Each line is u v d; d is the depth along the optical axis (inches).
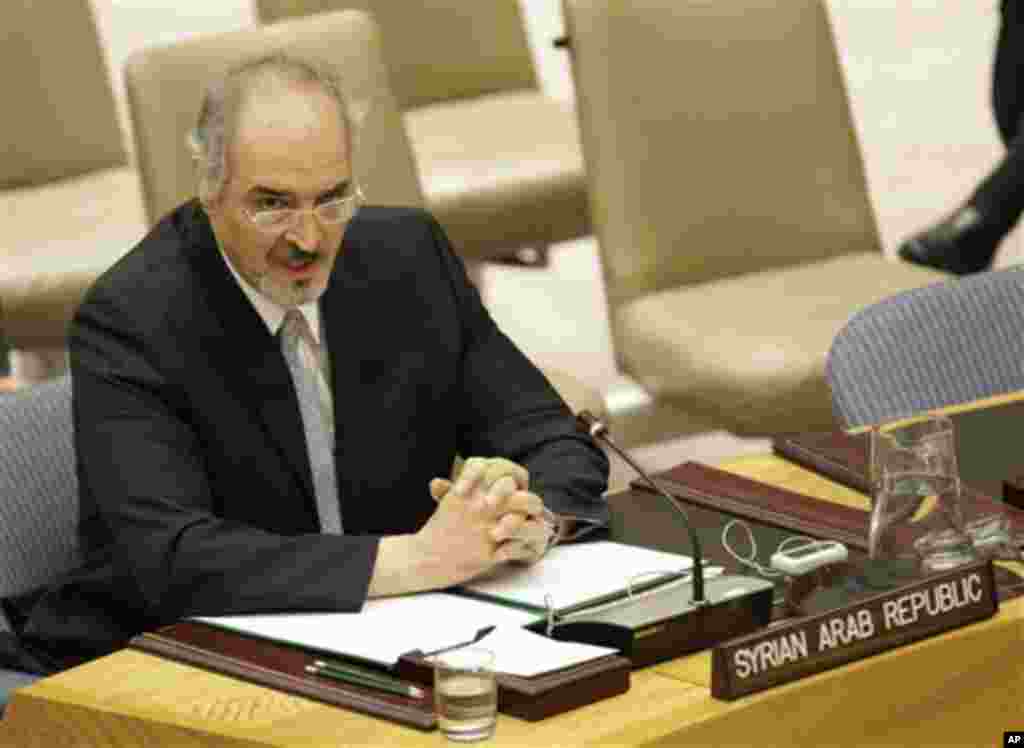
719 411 559.5
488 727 301.9
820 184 598.9
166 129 553.0
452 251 422.6
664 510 394.0
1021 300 457.1
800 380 550.6
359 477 400.2
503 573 358.3
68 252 617.6
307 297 379.9
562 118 687.7
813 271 596.4
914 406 445.7
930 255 750.5
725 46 588.4
